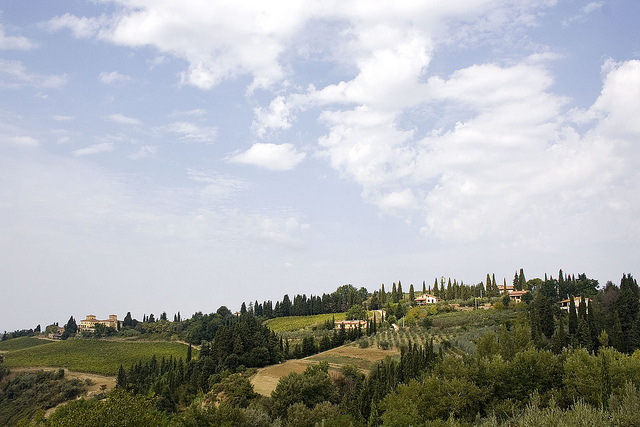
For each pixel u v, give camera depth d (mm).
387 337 146625
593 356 61875
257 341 130625
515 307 157875
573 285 174875
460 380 62156
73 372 161750
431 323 156500
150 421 56156
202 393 105625
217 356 127812
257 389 98375
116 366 167750
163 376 127938
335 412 71250
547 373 62656
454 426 48469
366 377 98188
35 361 177375
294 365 121438
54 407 131250
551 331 120188
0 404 136875
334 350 137500
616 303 116938
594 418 40062
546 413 43500
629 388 49125
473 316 155125
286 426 70812
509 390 62250
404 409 55969
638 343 98375
